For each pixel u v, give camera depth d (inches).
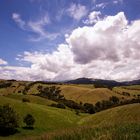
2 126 3134.8
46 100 6993.1
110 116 2979.8
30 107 4503.0
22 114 4138.8
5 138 2886.3
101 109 6594.5
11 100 4650.6
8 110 3238.2
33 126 3634.4
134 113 2701.8
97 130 730.8
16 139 2790.4
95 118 3316.9
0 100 4488.2
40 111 4451.3
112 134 626.2
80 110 6919.3
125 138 593.6
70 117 4795.8
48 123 3998.5
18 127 3444.9
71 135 702.5
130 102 5964.6
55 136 735.7
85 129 770.2
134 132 640.4
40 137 801.6
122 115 2780.5
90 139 624.1
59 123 4104.3
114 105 6358.3
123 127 711.7
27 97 6983.3
